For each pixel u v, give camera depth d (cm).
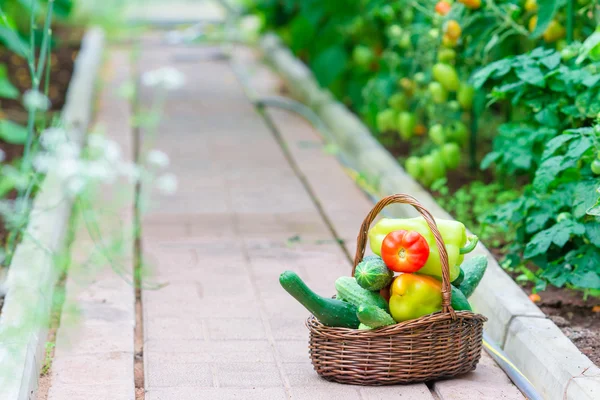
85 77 1083
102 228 661
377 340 427
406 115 818
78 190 596
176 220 697
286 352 480
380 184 753
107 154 636
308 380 445
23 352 428
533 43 709
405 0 845
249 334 502
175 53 1419
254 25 1479
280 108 1092
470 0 659
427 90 786
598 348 464
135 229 663
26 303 487
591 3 623
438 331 429
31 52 587
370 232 446
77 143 809
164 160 689
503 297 504
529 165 577
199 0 1866
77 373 446
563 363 427
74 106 941
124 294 547
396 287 427
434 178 736
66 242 643
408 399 422
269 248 642
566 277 501
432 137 746
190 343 488
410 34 808
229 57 1405
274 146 923
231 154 888
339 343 433
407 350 427
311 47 1053
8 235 625
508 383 446
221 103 1106
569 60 581
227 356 473
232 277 586
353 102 1004
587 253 507
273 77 1275
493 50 706
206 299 549
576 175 544
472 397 427
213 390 434
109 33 1542
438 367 435
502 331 490
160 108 1052
